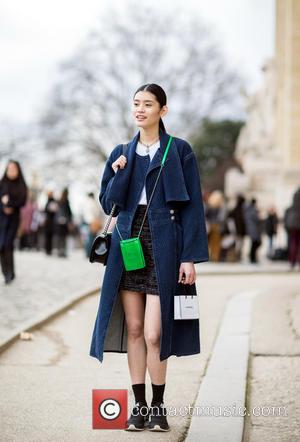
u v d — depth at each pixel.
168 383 8.59
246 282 20.67
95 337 6.80
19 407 7.59
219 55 60.56
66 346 10.72
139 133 6.98
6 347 10.42
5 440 6.58
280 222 37.91
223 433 6.65
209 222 29.91
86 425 7.03
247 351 10.01
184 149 6.91
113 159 7.04
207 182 84.31
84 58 59.91
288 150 38.53
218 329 12.07
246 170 41.56
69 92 60.06
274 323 11.88
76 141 61.16
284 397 8.00
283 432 6.89
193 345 6.78
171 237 6.74
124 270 6.82
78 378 8.84
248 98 44.56
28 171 61.00
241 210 29.92
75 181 61.53
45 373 9.05
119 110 60.50
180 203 6.84
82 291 16.34
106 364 9.62
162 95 6.91
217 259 29.95
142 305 6.91
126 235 6.77
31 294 16.00
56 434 6.76
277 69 42.34
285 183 38.38
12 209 17.38
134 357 6.94
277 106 41.97
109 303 6.77
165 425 6.86
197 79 60.12
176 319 6.69
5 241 17.42
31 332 11.70
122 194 6.80
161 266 6.67
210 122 83.38
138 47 59.94
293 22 38.06
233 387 8.17
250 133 43.91
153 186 6.80
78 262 26.62
